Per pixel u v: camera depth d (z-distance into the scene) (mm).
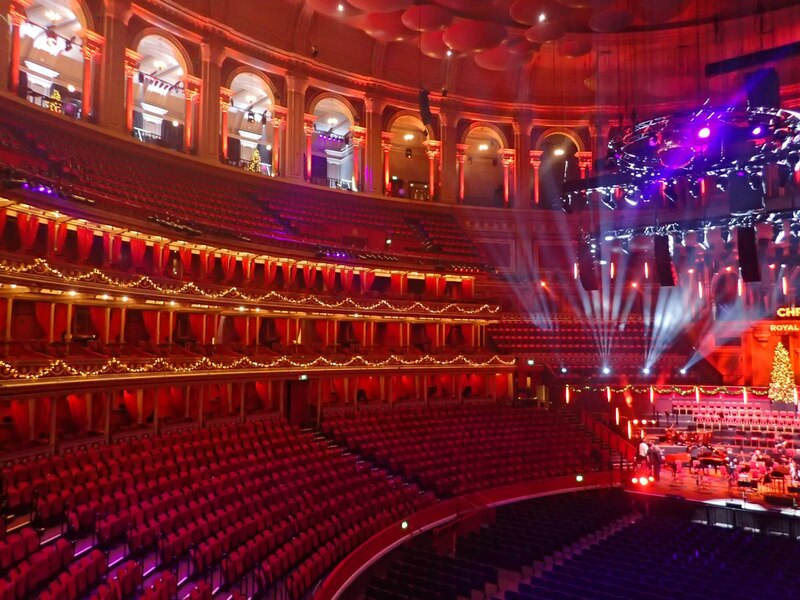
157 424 21766
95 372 18672
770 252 30234
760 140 19719
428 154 41562
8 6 24406
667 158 20328
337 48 37938
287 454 23156
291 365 27469
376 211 38906
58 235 20172
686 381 36500
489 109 42656
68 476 15680
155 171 29406
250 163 37812
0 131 22094
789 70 37031
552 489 26734
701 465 26953
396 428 28719
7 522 13453
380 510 21188
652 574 17891
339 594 15812
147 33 30078
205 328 26984
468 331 37812
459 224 41469
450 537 21812
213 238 25672
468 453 27578
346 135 42812
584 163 42906
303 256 29969
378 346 33500
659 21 35781
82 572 12055
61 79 33719
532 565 19531
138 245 23359
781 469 24953
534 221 42875
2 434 18281
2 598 10258
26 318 20469
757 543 20938
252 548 15906
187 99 32094
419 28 30906
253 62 34719
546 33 31625
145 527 14766
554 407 35719
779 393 32406
